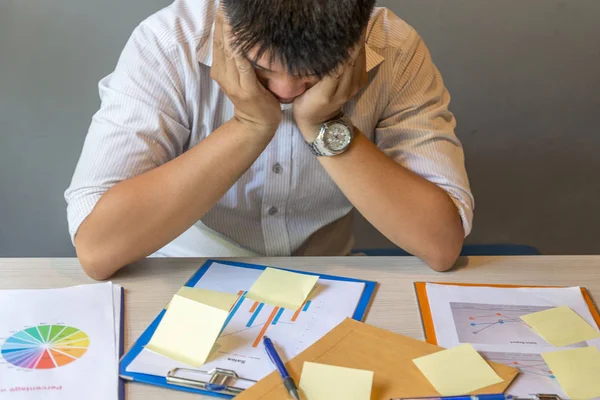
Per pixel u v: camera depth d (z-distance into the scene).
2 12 1.51
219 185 0.90
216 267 0.91
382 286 0.87
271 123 0.87
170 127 0.99
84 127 1.66
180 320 0.75
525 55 1.70
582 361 0.71
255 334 0.75
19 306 0.78
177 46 0.98
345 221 1.25
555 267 0.94
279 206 1.11
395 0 1.61
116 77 0.99
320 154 0.93
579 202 1.88
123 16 1.56
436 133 1.02
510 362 0.71
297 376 0.67
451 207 0.95
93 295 0.82
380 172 0.94
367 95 1.04
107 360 0.70
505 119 1.77
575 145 1.82
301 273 0.89
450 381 0.67
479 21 1.65
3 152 1.65
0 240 1.76
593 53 1.71
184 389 0.66
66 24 1.54
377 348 0.72
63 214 1.76
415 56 1.07
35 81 1.59
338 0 0.65
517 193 1.86
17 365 0.68
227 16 0.71
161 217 0.88
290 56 0.69
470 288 0.87
